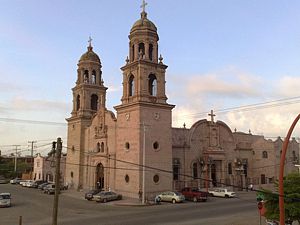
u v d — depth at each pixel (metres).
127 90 48.03
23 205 40.34
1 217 31.44
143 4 49.84
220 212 33.12
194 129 54.81
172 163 50.03
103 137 52.44
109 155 50.41
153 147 45.59
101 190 46.44
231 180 57.47
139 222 27.53
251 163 61.66
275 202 21.11
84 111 59.56
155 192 44.56
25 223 28.27
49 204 40.97
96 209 36.28
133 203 39.81
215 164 56.47
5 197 39.16
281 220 16.16
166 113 47.66
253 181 60.91
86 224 26.97
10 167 109.19
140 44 48.53
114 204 40.03
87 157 56.88
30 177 93.25
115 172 48.78
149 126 45.75
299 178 21.45
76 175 58.62
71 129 61.72
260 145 62.06
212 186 54.81
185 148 53.06
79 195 49.75
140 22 48.88
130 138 46.41
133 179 45.06
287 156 64.12
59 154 22.52
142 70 46.78
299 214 20.22
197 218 29.42
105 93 61.69
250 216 30.56
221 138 57.81
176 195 41.56
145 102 45.69
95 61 61.47
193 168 53.91
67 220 29.22
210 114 57.03
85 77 61.19
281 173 16.28
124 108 47.97
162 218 29.48
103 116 53.25
